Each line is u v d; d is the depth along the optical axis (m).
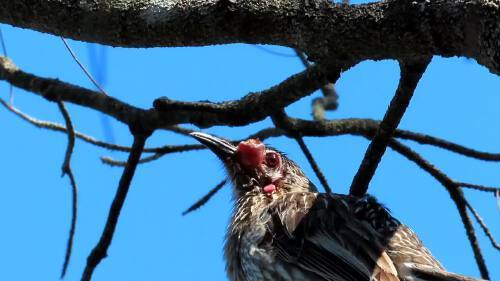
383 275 8.72
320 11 6.10
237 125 9.80
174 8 6.57
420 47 5.80
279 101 9.31
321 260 9.41
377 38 5.91
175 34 6.61
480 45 5.42
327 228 9.52
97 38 6.89
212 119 9.86
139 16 6.68
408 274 8.78
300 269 9.55
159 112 10.16
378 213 9.60
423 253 9.11
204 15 6.48
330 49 6.14
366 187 9.55
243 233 10.39
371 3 5.95
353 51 6.09
